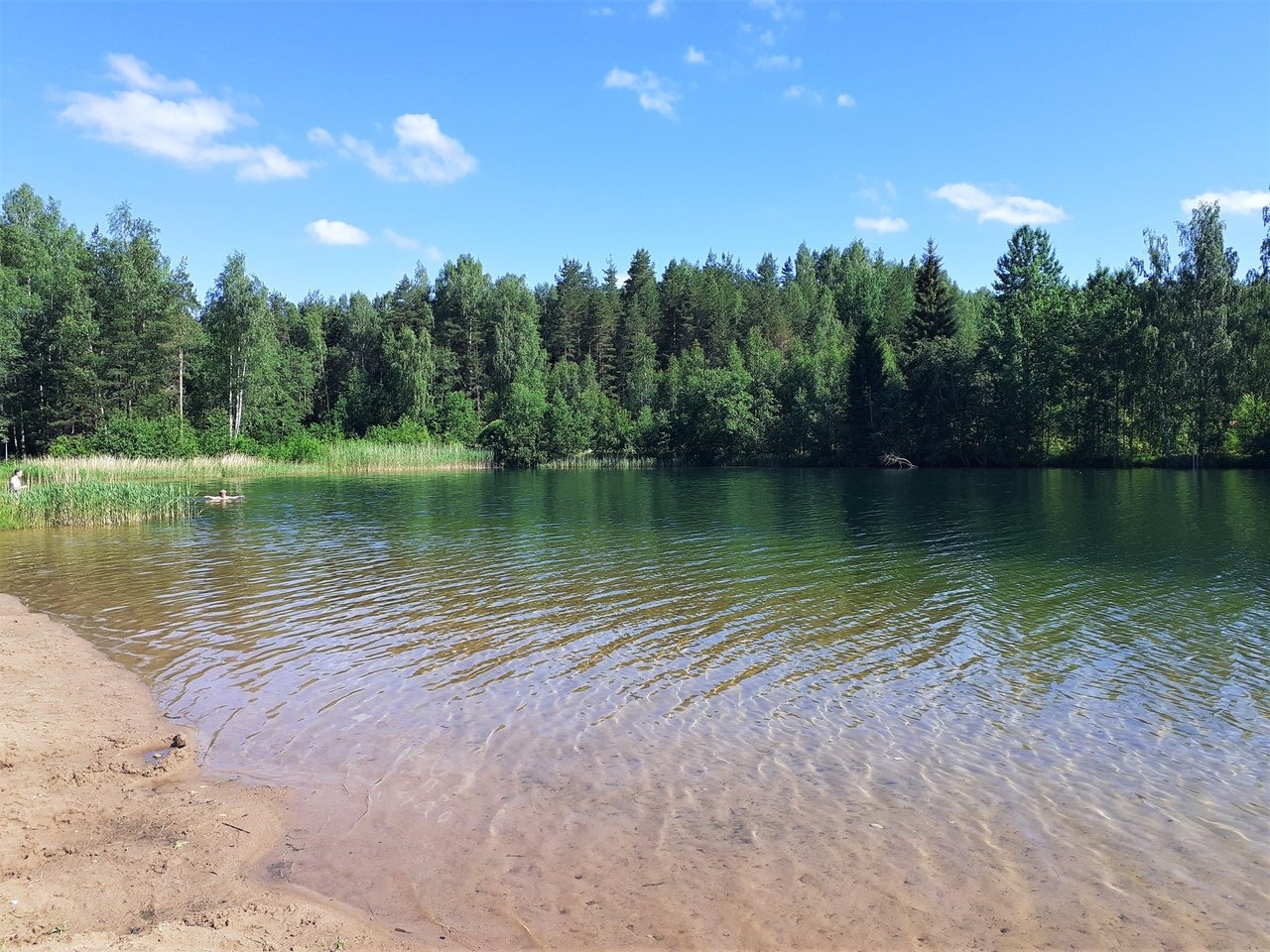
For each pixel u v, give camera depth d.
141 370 71.06
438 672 12.55
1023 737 9.89
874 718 10.55
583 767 9.19
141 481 54.03
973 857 7.25
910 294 113.44
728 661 12.97
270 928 6.14
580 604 16.98
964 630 14.60
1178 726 10.15
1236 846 7.41
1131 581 18.30
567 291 122.38
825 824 7.86
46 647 14.28
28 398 69.75
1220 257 62.16
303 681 12.21
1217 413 62.00
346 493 47.38
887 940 6.09
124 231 72.75
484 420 101.56
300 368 101.50
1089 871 7.03
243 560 22.88
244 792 8.62
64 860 7.23
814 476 63.53
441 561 22.25
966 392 73.75
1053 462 70.06
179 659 13.42
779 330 118.06
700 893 6.71
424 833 7.73
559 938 6.12
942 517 31.86
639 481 58.69
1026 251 82.62
